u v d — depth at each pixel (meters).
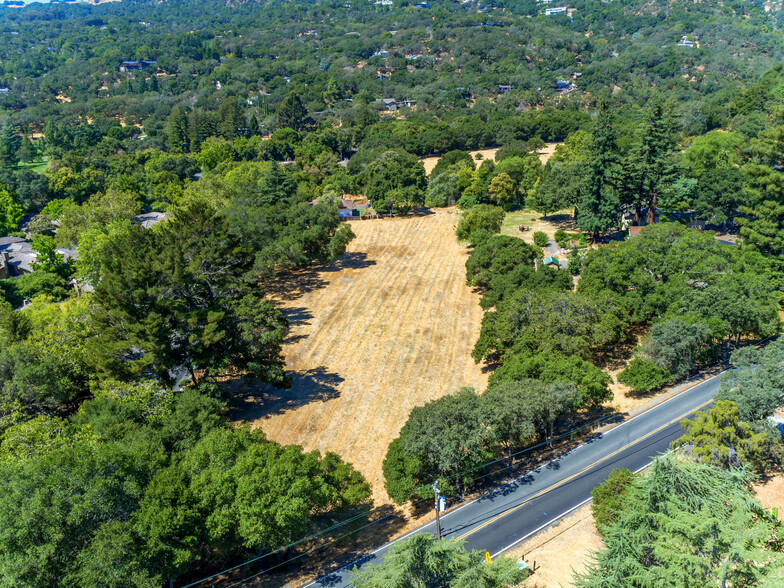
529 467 48.41
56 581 30.98
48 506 31.50
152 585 30.75
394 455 44.12
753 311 59.56
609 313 61.41
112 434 42.34
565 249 100.69
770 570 26.97
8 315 59.38
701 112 170.75
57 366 53.31
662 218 101.44
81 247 89.00
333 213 96.56
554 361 53.06
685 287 64.69
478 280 84.25
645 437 50.41
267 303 59.78
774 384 45.62
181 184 158.25
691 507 30.02
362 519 44.31
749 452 42.69
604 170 99.31
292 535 37.03
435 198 140.50
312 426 56.78
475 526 42.00
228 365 56.50
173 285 59.75
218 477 36.09
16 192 146.12
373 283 92.81
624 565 28.91
